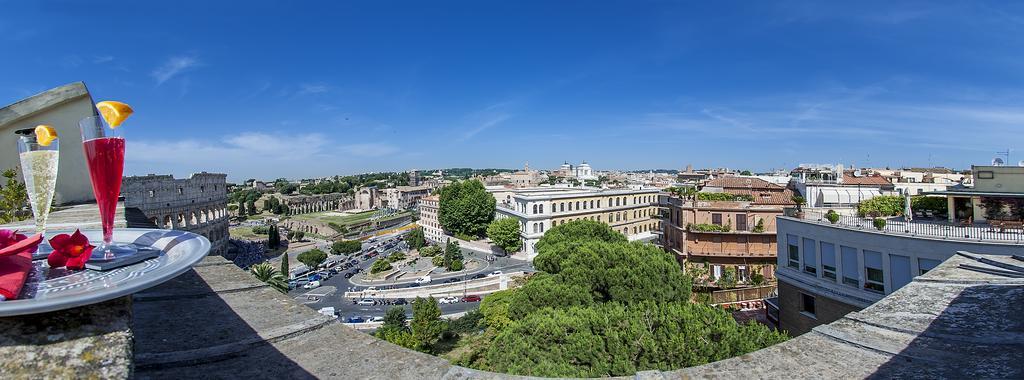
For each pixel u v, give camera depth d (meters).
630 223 90.81
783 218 25.98
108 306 2.60
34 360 2.23
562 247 29.48
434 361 4.68
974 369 4.83
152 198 86.75
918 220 24.94
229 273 7.38
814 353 5.45
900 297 7.29
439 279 76.38
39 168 3.22
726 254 40.22
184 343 4.70
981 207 22.08
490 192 118.56
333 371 4.38
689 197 44.25
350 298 68.00
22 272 2.34
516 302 23.73
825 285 22.58
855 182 47.12
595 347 14.77
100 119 2.95
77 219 9.39
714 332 14.62
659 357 13.91
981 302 6.71
